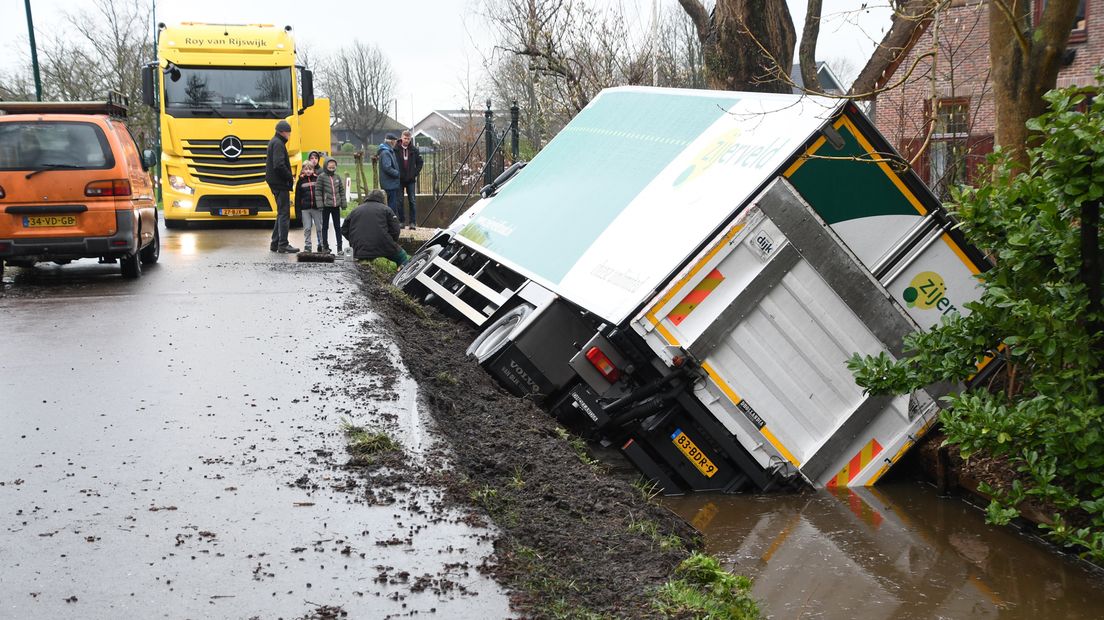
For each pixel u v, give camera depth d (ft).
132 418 23.94
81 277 47.26
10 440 22.35
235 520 17.81
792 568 22.97
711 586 17.24
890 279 27.96
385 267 54.54
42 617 14.30
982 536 25.26
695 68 100.58
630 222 32.35
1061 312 22.57
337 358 29.86
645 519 20.65
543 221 39.58
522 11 78.59
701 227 27.81
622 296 28.37
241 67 72.79
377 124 266.16
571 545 17.99
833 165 27.63
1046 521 24.76
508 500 20.06
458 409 26.73
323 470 20.43
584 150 41.86
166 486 19.49
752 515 26.58
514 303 37.27
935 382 27.61
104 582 15.42
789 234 27.17
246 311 37.45
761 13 54.95
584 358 28.68
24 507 18.45
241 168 73.05
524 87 111.34
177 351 30.83
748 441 27.91
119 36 133.90
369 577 15.61
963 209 24.59
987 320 24.71
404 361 29.63
